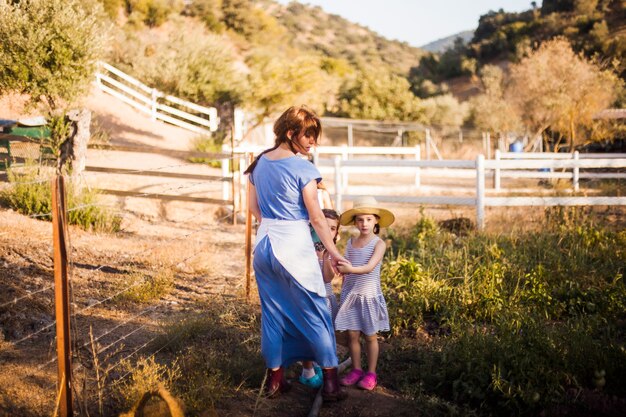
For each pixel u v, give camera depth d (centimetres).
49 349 423
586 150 2342
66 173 869
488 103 2869
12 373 377
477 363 420
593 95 2095
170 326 476
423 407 382
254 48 4769
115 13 3931
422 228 867
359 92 3244
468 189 1609
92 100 1817
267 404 379
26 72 1072
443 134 3109
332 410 378
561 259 701
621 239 771
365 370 448
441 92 4525
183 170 1388
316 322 374
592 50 5212
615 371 415
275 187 371
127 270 640
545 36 6319
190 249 762
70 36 1096
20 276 552
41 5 1090
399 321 525
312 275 369
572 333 460
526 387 386
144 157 1439
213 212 1102
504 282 618
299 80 2005
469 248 758
